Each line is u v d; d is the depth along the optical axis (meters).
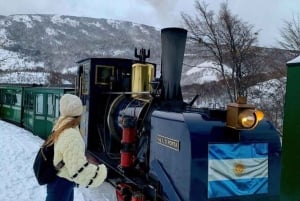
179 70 5.31
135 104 6.21
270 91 17.61
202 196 3.91
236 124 3.99
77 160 2.89
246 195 4.13
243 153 4.15
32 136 14.54
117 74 8.06
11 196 6.20
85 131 8.07
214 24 18.84
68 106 3.09
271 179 4.30
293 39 15.70
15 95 19.78
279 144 4.36
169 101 5.22
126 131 5.47
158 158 4.68
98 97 7.93
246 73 18.27
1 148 11.06
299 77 2.69
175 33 5.20
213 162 3.99
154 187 4.68
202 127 4.05
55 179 3.13
